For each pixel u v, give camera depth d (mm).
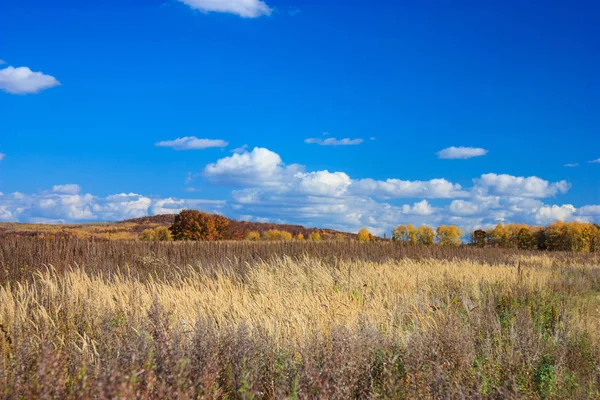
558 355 6160
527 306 9688
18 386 3646
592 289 15094
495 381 4938
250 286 12062
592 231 71062
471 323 7656
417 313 7930
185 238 46844
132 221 86625
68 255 13719
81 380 3680
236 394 4219
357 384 4457
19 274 11555
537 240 77438
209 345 4656
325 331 5961
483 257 28359
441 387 4230
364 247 25719
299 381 4223
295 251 22078
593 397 5059
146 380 3727
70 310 6676
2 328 5363
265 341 5270
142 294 8141
